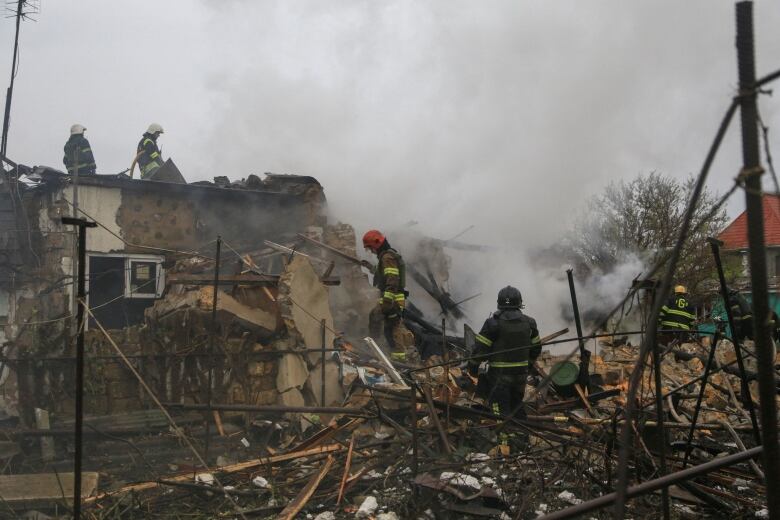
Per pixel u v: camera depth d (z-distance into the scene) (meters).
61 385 7.34
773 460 2.51
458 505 5.18
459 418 6.93
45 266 12.49
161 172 13.62
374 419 6.56
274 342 8.14
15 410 7.96
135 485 5.71
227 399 7.71
